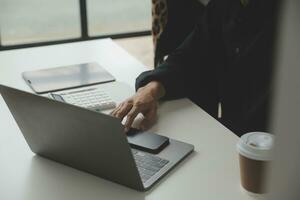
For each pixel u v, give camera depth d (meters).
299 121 0.34
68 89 1.46
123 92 1.43
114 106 1.32
